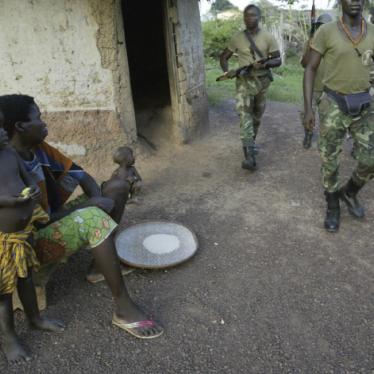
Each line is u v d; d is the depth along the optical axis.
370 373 2.27
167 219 3.84
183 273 3.07
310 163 5.05
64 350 2.40
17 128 2.34
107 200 2.62
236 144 5.70
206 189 4.43
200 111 5.81
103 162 4.80
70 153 4.67
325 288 2.90
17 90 4.39
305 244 3.41
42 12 4.23
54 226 2.38
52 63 4.39
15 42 4.25
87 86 4.56
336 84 3.22
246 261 3.21
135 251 3.15
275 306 2.75
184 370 2.29
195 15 5.52
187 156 5.31
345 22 3.10
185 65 5.32
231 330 2.55
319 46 3.22
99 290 2.88
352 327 2.57
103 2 4.36
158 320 2.63
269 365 2.32
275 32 14.07
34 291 2.42
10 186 2.03
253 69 4.79
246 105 4.81
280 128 6.41
